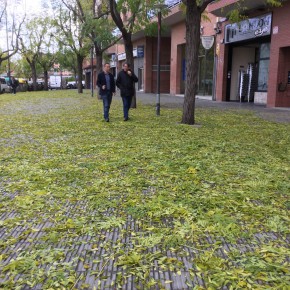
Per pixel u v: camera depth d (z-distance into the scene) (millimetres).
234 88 24969
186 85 12438
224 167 6805
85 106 20516
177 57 32438
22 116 15711
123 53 46156
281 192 5484
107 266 3461
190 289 3119
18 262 3451
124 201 5121
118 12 17312
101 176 6320
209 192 5438
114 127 11734
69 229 4246
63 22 34125
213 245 3842
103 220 4492
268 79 19891
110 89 12977
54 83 74312
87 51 36031
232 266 3443
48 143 9266
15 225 4359
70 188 5695
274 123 12930
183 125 12133
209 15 25672
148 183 5859
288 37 18234
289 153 8047
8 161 7410
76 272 3359
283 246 3838
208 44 24234
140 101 24188
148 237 3996
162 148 8469
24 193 5484
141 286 3160
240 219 4508
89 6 25906
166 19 29062
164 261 3525
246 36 21703
